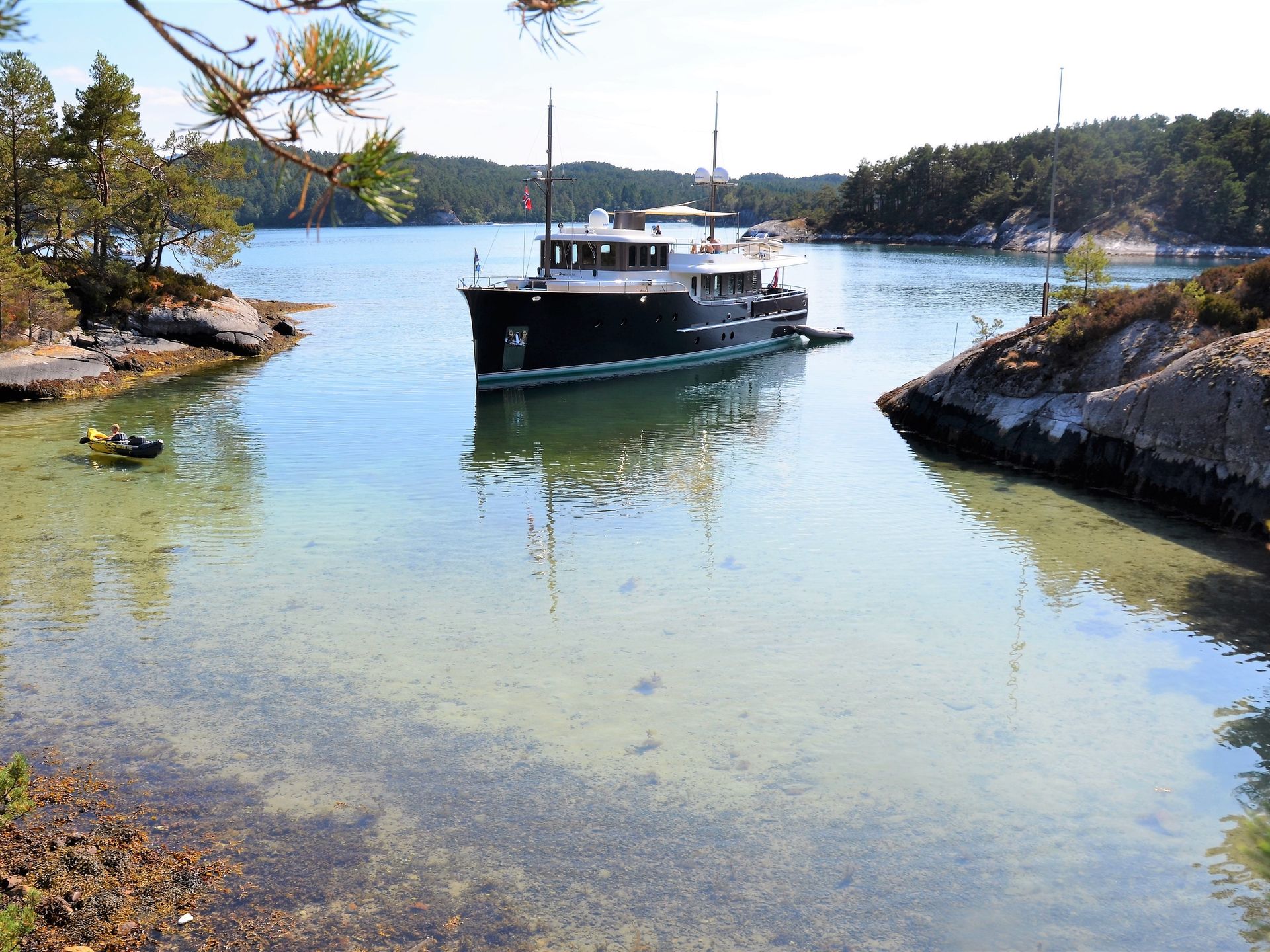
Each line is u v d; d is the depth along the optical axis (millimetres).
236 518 21578
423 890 9227
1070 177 175375
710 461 27984
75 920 8664
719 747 12062
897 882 9469
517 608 16703
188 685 13547
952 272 109750
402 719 12680
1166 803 10898
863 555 19672
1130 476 24250
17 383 35062
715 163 54594
